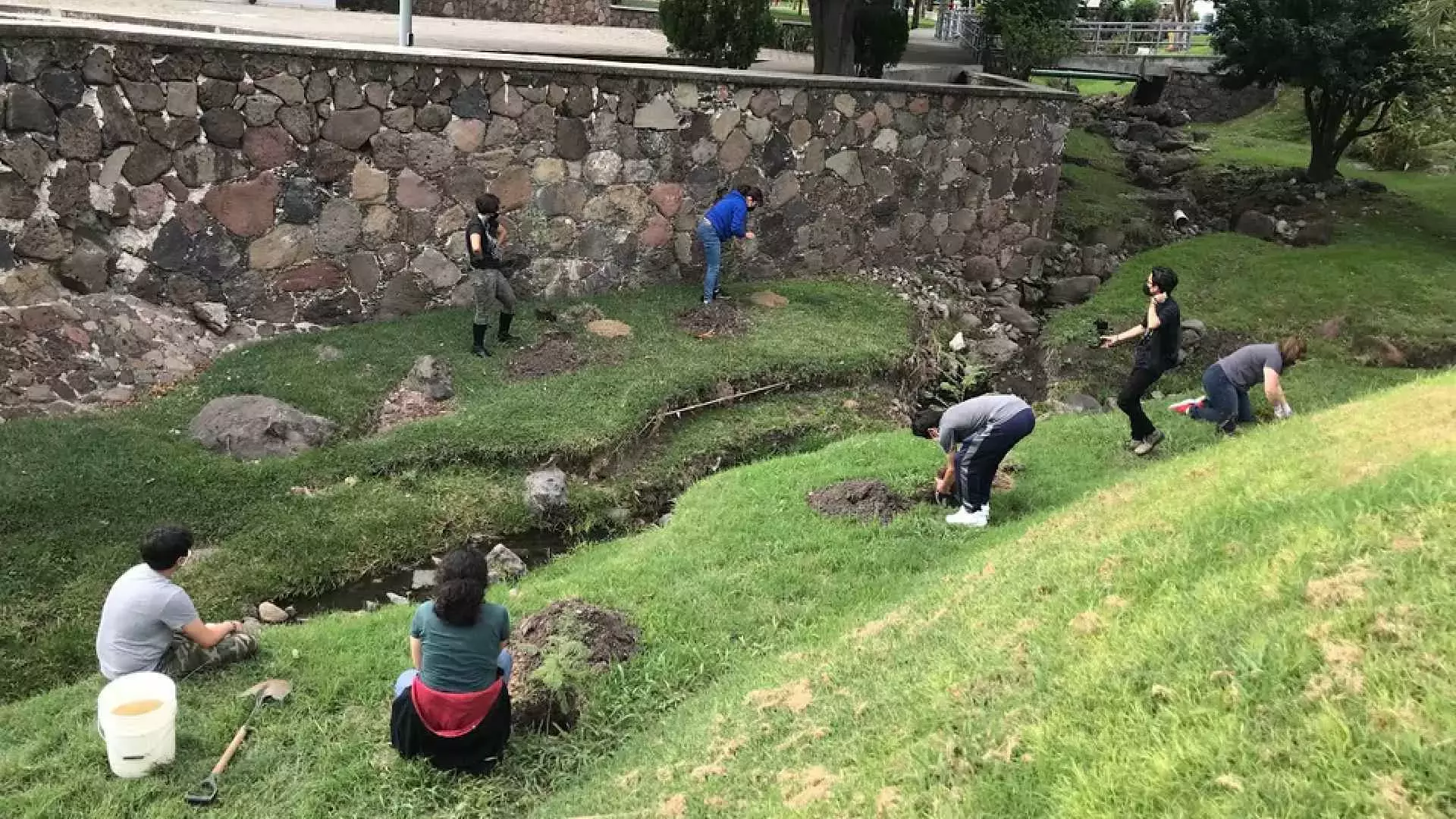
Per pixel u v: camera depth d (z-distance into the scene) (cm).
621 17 2184
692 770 402
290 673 517
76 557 636
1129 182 1881
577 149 1038
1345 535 355
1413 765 238
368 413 830
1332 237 1545
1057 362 1194
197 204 858
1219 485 486
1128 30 2514
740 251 1192
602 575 620
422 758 445
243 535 689
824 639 519
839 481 751
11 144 763
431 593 685
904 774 319
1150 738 285
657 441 882
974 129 1293
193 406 798
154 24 1194
